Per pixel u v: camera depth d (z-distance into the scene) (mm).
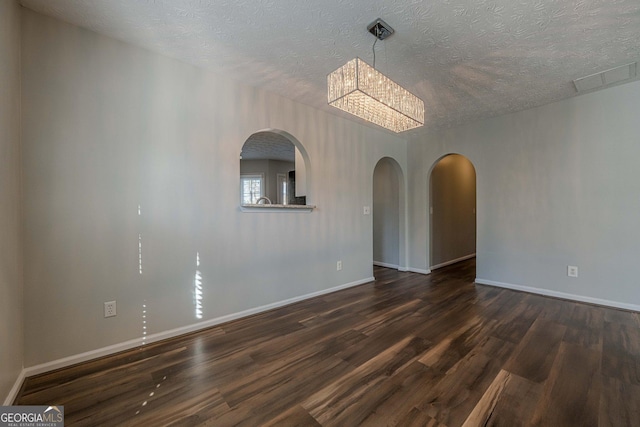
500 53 2225
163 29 1952
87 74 1950
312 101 3203
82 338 1930
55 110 1834
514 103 3264
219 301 2592
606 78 2676
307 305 3096
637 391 1571
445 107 3371
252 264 2826
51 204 1819
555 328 2426
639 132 2764
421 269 4676
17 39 1660
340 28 1931
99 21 1867
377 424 1352
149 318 2205
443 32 1962
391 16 1805
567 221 3215
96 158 1982
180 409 1470
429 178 4613
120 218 2082
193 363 1913
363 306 3047
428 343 2174
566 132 3197
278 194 7672
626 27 1894
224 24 1896
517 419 1371
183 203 2379
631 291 2838
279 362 1919
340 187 3721
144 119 2186
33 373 1749
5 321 1462
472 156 3986
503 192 3699
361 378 1725
